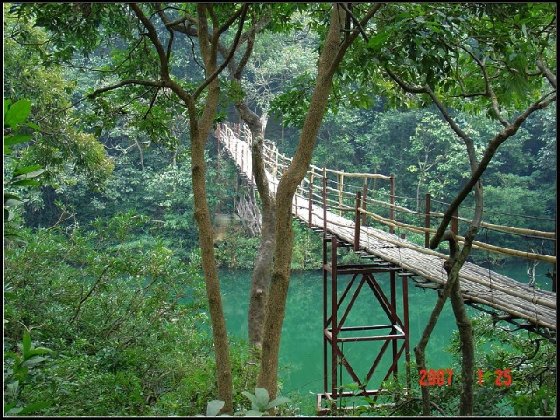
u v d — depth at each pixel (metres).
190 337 6.06
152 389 5.09
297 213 9.56
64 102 8.74
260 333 7.17
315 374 10.76
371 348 12.29
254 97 20.44
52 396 3.78
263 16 6.68
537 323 4.02
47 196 19.23
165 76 3.79
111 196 20.11
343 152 21.55
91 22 5.16
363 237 7.46
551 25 4.39
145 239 19.39
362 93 6.81
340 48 3.88
